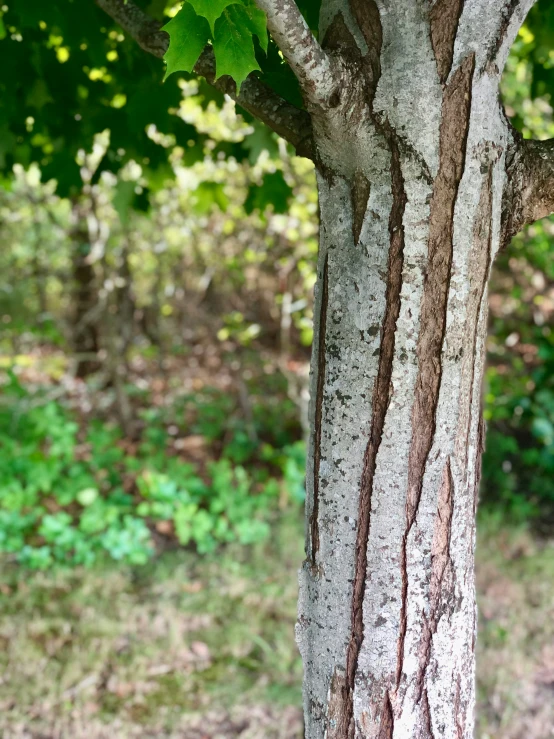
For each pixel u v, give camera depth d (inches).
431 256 43.0
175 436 229.6
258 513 175.0
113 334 226.2
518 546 164.9
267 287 264.7
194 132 98.7
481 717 110.8
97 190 226.1
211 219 232.8
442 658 46.9
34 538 160.9
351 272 44.4
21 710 109.6
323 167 45.2
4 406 219.0
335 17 43.8
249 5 40.6
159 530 170.6
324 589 47.2
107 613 133.7
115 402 239.1
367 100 41.9
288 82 60.0
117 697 114.6
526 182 45.9
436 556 45.8
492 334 245.8
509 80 174.6
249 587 145.2
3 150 95.2
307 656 49.1
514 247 209.2
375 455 44.6
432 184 42.3
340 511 46.0
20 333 257.1
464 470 46.4
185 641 128.9
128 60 86.0
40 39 82.8
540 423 193.5
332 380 45.7
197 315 266.4
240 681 119.6
